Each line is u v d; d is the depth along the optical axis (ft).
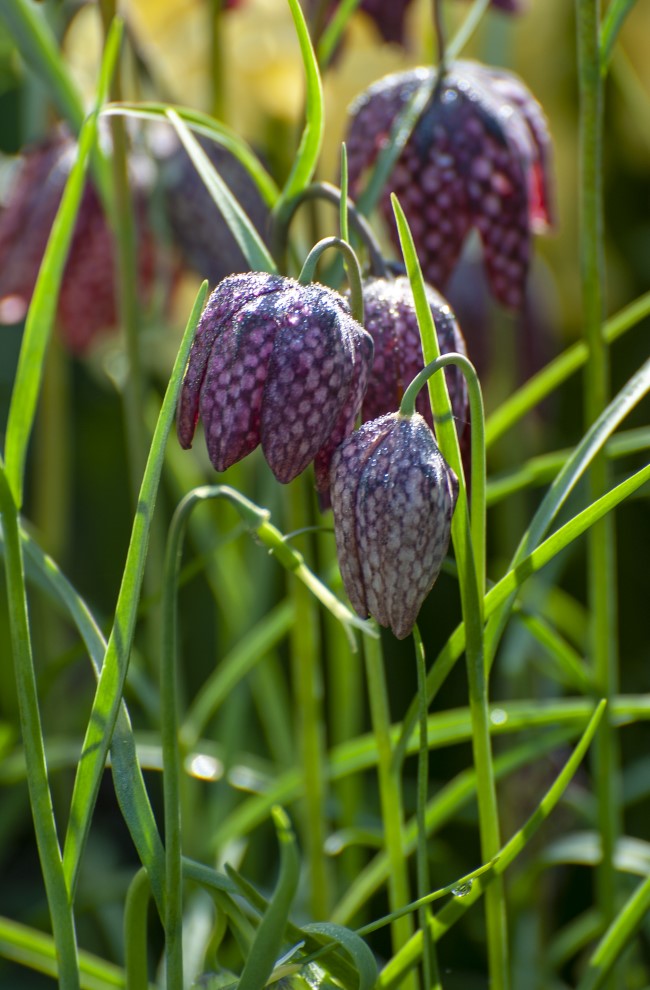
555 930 3.14
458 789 2.23
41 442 3.06
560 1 3.25
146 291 2.78
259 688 3.14
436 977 1.90
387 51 2.74
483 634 1.87
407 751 2.28
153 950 3.20
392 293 1.91
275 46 3.00
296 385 1.78
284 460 1.79
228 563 2.87
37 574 2.02
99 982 2.18
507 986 1.95
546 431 3.41
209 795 3.35
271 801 2.38
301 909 2.61
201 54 3.08
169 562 1.85
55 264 1.95
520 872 2.68
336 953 1.87
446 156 2.17
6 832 3.06
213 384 1.79
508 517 3.09
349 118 2.24
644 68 3.40
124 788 1.84
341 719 2.72
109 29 2.23
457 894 1.89
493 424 2.18
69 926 1.82
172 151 2.52
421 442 1.77
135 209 2.58
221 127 2.04
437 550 1.77
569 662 2.17
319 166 3.03
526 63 3.30
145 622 3.10
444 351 1.90
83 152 1.97
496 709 2.27
